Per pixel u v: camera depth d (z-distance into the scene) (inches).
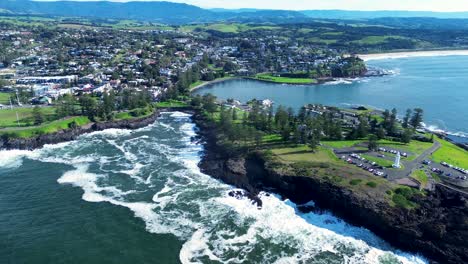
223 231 4522.6
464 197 4817.9
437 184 5196.9
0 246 4180.6
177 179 5964.6
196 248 4190.5
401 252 4192.9
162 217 4813.0
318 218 4854.8
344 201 4881.9
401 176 5413.4
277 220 4795.8
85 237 4372.5
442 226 4220.0
